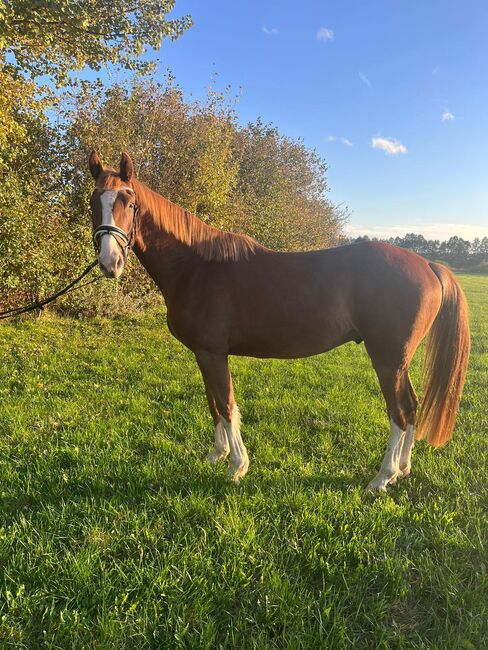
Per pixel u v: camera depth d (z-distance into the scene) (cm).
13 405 413
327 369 623
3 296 809
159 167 1115
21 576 198
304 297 272
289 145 2120
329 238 2330
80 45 640
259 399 465
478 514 251
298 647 164
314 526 235
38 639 170
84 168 937
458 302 293
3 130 675
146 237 288
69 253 841
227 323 279
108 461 308
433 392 297
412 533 236
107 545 220
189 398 461
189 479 287
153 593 188
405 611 188
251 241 293
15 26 577
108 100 995
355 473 307
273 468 311
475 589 192
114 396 452
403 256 281
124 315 923
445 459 321
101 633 169
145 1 630
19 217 717
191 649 163
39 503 258
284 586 191
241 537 225
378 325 268
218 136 1179
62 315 873
